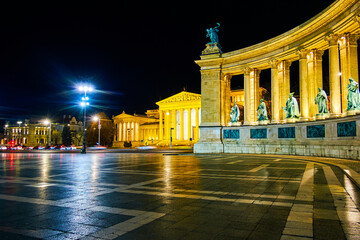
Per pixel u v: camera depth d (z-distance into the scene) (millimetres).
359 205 8578
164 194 10641
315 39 32500
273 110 38469
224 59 43812
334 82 29266
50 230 6527
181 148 78188
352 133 25312
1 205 9016
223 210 8211
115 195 10508
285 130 35875
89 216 7688
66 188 12086
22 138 133125
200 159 29922
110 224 6965
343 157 26078
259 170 18266
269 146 37281
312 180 13484
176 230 6473
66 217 7605
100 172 18062
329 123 28859
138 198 9953
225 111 45062
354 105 25719
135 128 130250
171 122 112000
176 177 15312
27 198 10062
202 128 43969
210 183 13133
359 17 25109
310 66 36500
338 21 28609
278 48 38156
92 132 116062
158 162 26297
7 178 15422
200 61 44719
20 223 7078
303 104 34281
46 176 16203
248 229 6473
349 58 29000
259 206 8617
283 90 39094
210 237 5980
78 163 25938
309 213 7719
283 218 7301
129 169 19844
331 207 8352
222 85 44406
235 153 40094
